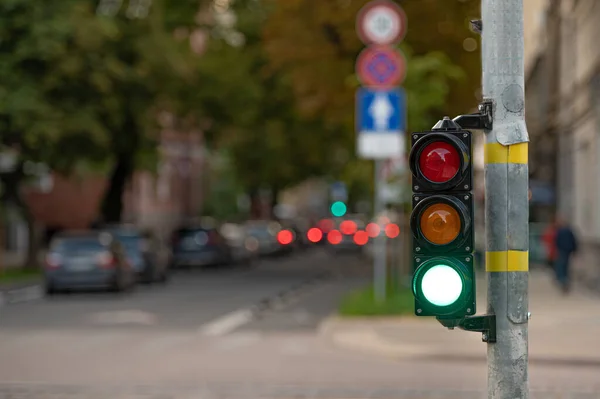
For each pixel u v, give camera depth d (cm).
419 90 3819
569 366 2333
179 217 11556
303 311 3819
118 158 6906
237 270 7256
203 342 2814
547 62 7375
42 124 5428
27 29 5428
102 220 7825
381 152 3394
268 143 7719
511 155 791
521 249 788
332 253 9931
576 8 5962
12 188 6144
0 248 7081
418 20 4694
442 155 795
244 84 6938
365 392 1958
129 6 6022
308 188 15812
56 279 4522
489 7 805
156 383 2061
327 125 7362
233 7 7075
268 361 2414
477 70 4719
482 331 792
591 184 5794
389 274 4153
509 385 786
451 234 782
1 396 1895
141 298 4472
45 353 2558
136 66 5981
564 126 6788
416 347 2545
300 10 5262
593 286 4756
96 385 2031
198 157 12044
